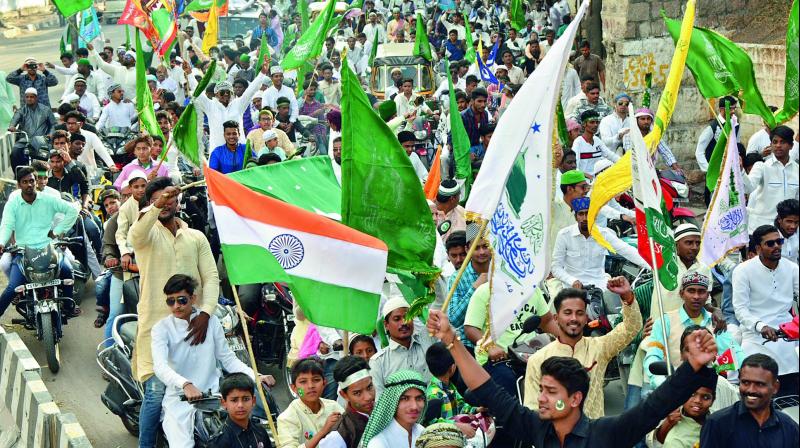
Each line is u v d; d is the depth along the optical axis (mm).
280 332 10711
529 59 25141
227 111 16719
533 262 6613
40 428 8812
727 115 11102
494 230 6750
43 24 51156
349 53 28188
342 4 25312
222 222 7500
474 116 16047
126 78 22203
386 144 7422
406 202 7488
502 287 6754
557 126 12406
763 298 9141
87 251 13203
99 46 30812
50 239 11797
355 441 6695
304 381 7316
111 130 18828
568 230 10336
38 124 18359
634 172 6898
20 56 40906
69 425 8375
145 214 8562
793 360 9031
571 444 5312
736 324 9898
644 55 20625
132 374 9062
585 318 7496
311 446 6758
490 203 6660
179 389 8203
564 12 28625
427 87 23656
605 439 5246
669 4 20422
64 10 22594
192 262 8938
